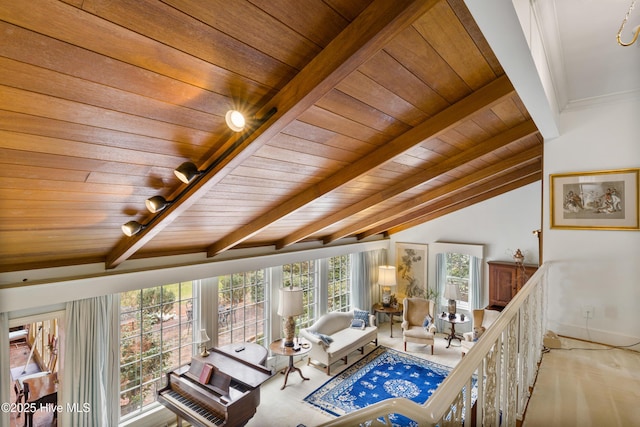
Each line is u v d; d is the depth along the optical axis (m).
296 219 4.16
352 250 6.90
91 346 3.33
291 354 4.85
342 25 1.39
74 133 1.58
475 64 1.88
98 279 3.21
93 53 1.22
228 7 1.18
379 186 3.81
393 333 7.34
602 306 3.23
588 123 3.28
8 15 1.02
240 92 1.62
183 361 4.44
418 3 1.18
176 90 1.51
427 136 2.41
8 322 2.85
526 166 5.23
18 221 2.15
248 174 2.50
